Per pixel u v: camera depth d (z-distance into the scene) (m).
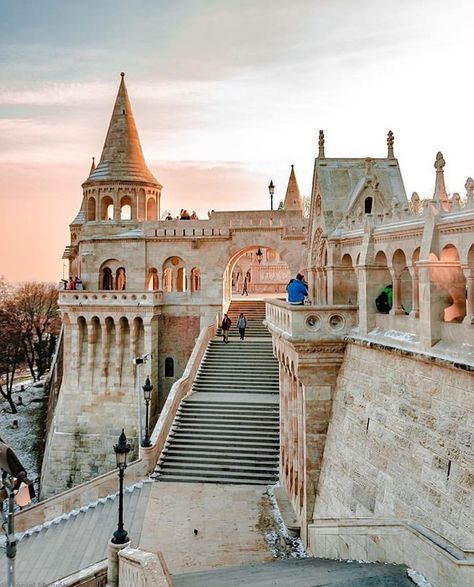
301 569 14.35
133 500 26.08
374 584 11.54
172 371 46.84
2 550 23.61
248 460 29.64
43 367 89.75
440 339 13.71
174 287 51.62
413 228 15.40
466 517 11.69
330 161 24.47
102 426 44.00
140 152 51.84
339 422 19.06
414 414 14.30
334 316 19.64
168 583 12.02
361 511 16.52
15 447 55.66
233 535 21.89
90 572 16.94
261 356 41.53
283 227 46.25
